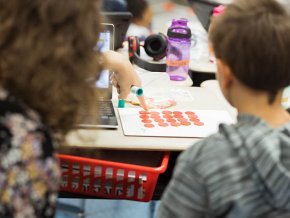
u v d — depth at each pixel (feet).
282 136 2.69
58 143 2.68
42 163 2.22
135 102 5.22
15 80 2.33
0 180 2.12
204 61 6.85
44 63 2.31
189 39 6.27
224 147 2.70
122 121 4.67
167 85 5.96
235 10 2.82
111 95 5.07
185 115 4.93
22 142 2.17
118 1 7.31
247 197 2.62
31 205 2.19
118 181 4.42
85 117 2.77
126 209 7.25
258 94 2.82
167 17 11.73
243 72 2.76
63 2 2.26
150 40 6.59
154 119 4.77
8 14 2.25
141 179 4.37
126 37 7.66
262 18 2.73
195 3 7.64
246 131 2.67
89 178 4.44
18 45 2.26
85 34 2.37
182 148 4.29
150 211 7.18
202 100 5.47
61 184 4.48
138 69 6.52
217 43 2.86
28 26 2.27
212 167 2.68
